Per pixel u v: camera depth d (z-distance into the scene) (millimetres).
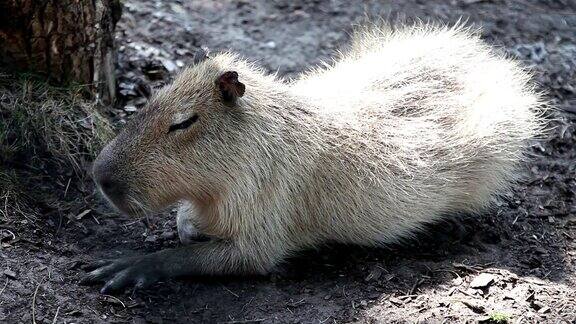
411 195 7848
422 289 7336
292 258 7832
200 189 7195
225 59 7469
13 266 7082
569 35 11617
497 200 8828
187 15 11500
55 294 6902
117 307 6914
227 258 7406
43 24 8711
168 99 7051
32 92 8773
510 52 11109
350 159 7629
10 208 7754
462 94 8211
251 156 7207
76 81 9086
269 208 7375
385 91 8102
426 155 7879
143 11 11383
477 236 8258
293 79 10359
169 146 6988
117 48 10148
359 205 7711
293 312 7012
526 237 8289
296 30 11422
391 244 8086
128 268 7137
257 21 11570
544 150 9625
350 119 7730
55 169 8375
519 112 8320
